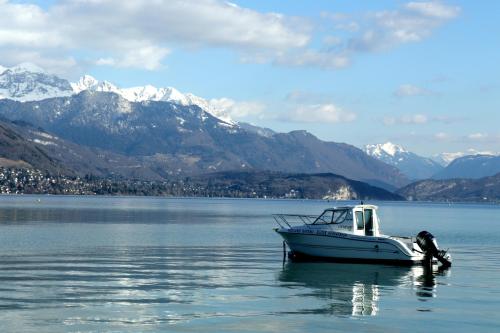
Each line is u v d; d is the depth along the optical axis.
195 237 93.56
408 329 34.19
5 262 58.72
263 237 95.12
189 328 33.44
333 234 62.16
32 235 89.88
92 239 85.62
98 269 54.75
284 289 45.84
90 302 39.56
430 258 60.19
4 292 42.31
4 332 31.94
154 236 93.62
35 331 32.25
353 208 63.28
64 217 144.62
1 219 131.00
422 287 47.84
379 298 42.94
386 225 150.75
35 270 53.38
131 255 66.62
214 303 40.00
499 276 54.34
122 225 119.75
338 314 37.47
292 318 36.16
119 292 43.25
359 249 61.31
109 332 32.38
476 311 38.84
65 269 54.34
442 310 39.06
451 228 137.88
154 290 44.34
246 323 34.72
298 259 64.62
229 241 87.25
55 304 38.69
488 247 85.81
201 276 51.62
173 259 63.66
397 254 60.06
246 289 45.53
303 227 64.69
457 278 52.94
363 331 33.59
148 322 34.56
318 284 48.47
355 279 51.44
